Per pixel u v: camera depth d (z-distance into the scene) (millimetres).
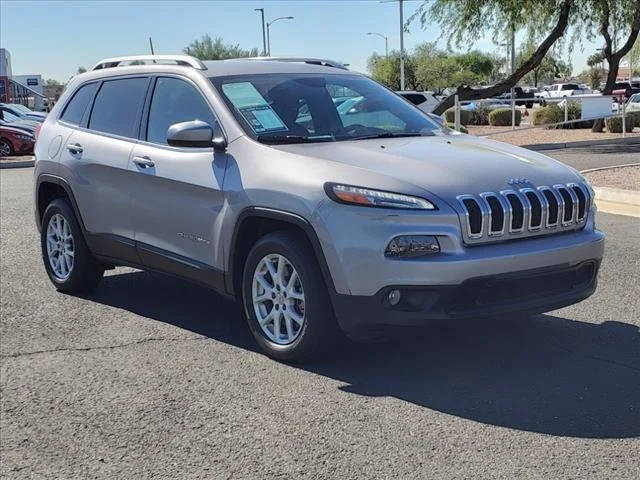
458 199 4707
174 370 5312
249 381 5059
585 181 5375
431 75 68875
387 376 5051
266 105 5824
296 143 5551
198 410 4656
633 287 6938
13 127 24875
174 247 5988
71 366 5465
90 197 6727
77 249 7039
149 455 4145
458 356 5363
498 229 4781
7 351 5793
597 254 5230
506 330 5863
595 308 6363
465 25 24172
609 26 25844
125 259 6574
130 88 6652
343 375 5090
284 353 5250
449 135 6125
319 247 4867
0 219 11742
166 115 6203
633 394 4656
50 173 7180
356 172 4898
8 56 46688
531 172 5137
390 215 4652
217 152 5621
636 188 11797
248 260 5383
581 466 3820
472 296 4711
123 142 6457
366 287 4711
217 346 5766
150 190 6090
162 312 6688
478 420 4363
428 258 4602
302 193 4945
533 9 23469
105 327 6309
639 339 5617
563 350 5426
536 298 4934
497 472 3785
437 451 4023
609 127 25812
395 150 5324
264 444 4195
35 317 6621
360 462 3947
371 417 4457
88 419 4613
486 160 5207
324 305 5000
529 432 4195
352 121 6039
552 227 5008
